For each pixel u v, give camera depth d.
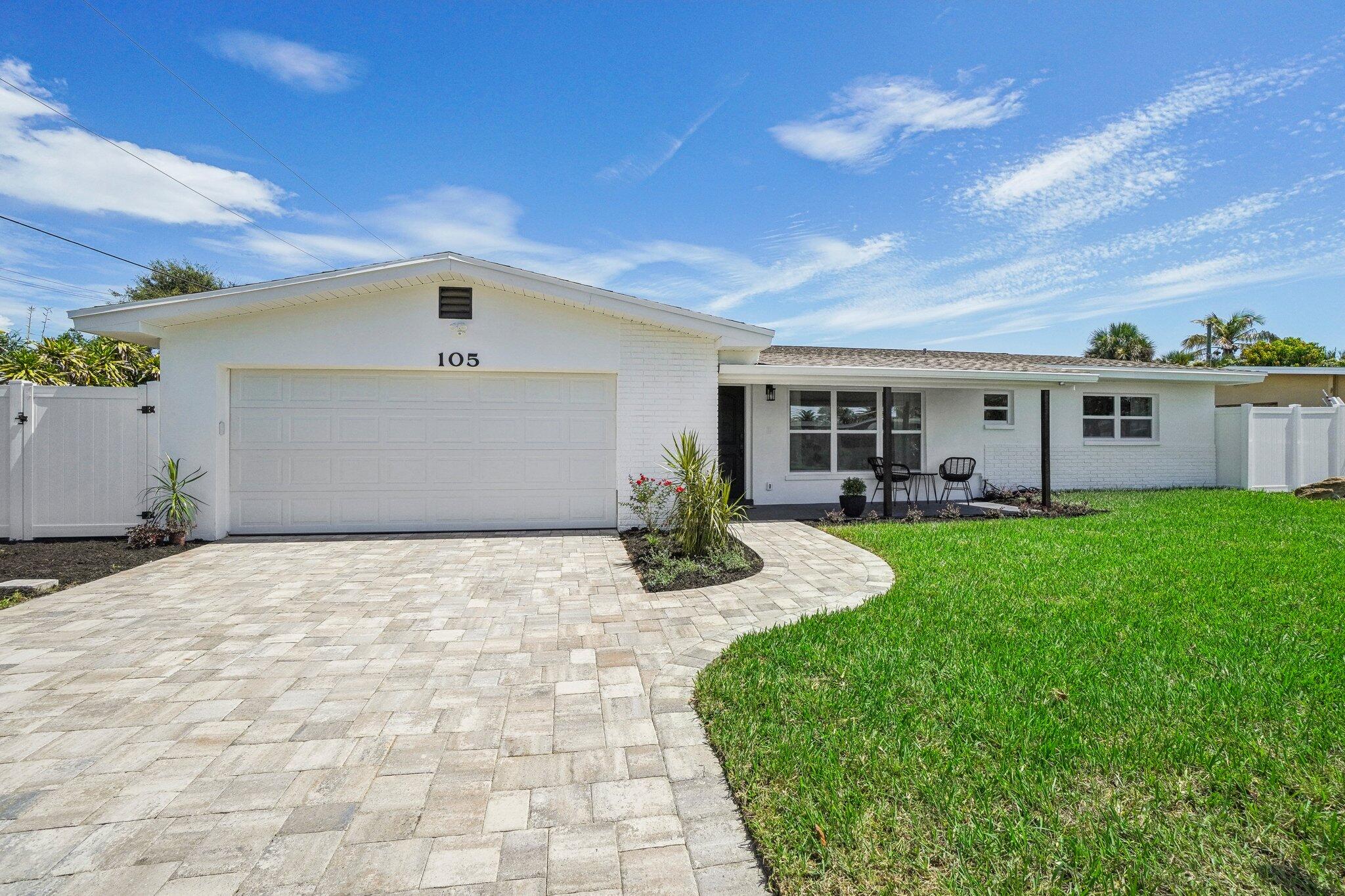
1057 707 3.05
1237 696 3.13
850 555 6.96
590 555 7.00
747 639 4.11
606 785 2.49
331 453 8.26
